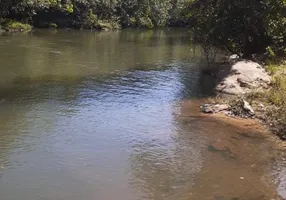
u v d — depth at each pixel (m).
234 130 12.20
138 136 11.54
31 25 52.25
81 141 11.01
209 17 23.05
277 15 22.14
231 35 23.27
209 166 9.69
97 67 23.11
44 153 10.12
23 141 10.86
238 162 9.93
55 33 46.44
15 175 8.89
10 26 45.91
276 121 12.58
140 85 18.31
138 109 14.27
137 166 9.59
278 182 8.91
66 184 8.58
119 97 15.89
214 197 8.21
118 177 8.99
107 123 12.59
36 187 8.40
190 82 19.28
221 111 14.05
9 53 27.48
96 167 9.45
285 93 14.97
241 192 8.43
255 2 22.02
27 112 13.42
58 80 18.89
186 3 24.22
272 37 22.92
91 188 8.45
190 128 12.34
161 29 67.81
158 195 8.27
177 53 31.39
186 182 8.87
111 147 10.68
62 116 13.10
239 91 16.47
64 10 55.47
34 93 16.08
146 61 26.28
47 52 28.92
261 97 15.14
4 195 8.04
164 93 16.83
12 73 20.39
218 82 18.20
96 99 15.46
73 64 23.98
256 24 22.53
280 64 19.72
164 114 13.73
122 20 66.19
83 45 34.75
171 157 10.18
